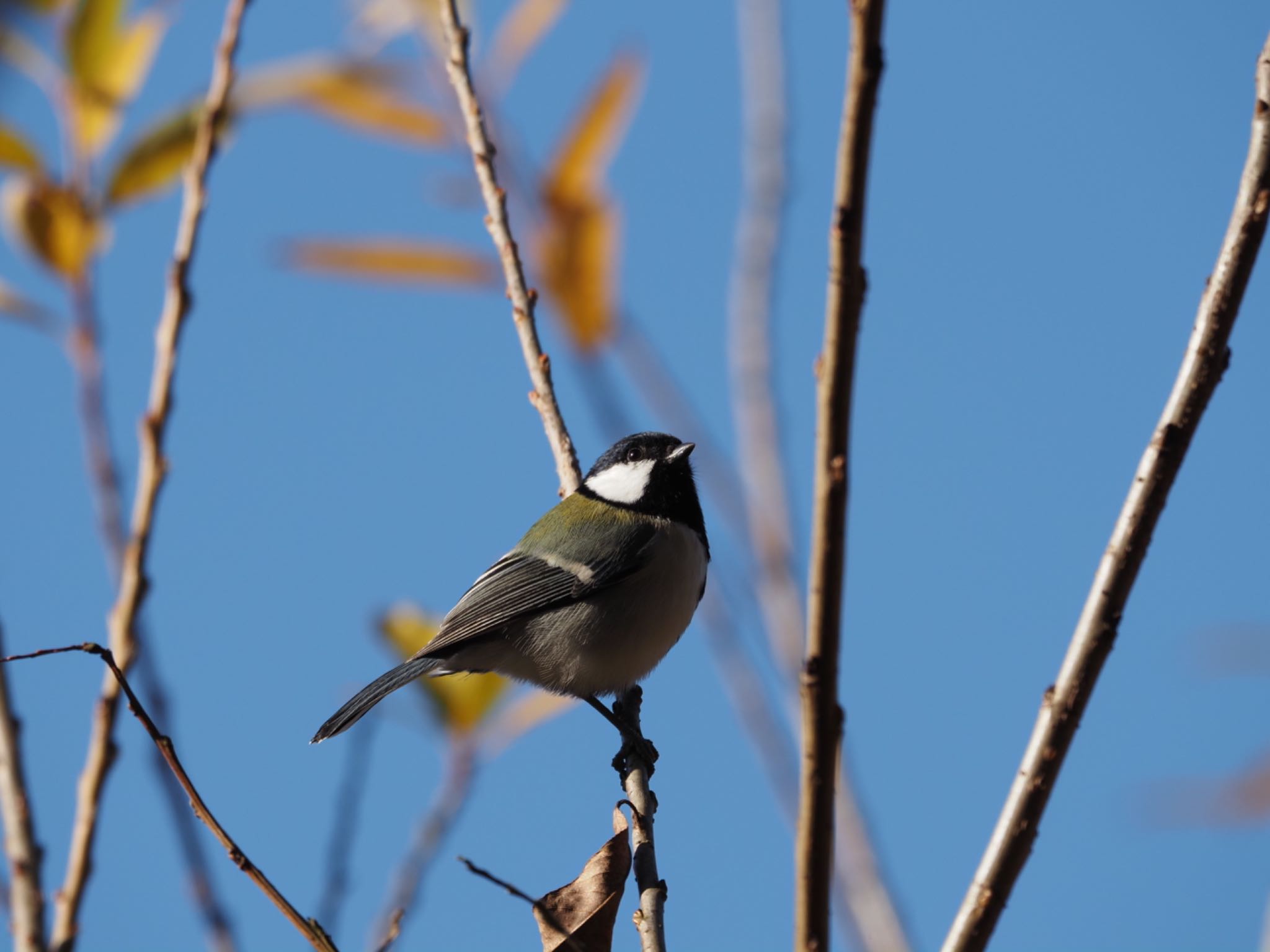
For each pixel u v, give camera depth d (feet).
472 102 25.89
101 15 24.93
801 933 13.33
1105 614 14.80
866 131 12.32
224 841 17.58
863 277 12.60
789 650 21.70
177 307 21.89
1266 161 14.82
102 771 19.26
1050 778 14.65
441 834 21.45
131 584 20.63
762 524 22.91
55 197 23.57
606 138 25.45
